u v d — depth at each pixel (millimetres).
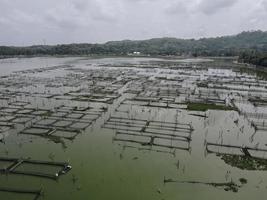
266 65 147125
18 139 43281
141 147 41188
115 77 115812
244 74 134000
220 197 29109
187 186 31016
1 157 36594
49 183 30906
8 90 82625
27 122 51125
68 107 62438
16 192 29172
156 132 47219
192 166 35656
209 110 62781
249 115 59312
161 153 39312
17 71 133125
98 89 86375
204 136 46219
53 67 154625
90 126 49656
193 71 144750
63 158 36906
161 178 32531
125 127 49344
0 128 47906
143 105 66125
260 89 92625
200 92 84250
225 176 33438
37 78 108688
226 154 39438
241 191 30375
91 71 137125
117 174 33156
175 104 67812
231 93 84062
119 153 38938
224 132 48344
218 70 151250
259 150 41031
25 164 35031
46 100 69812
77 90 84250
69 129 47562
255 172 34656
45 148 40125
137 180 31953
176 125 51281
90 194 28969
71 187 30188
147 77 117438
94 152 39062
